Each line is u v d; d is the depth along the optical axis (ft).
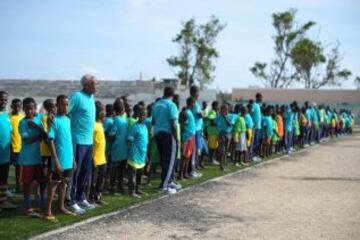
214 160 55.47
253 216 28.09
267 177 44.19
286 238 23.39
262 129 60.29
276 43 213.87
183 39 188.75
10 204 28.19
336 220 27.22
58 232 23.21
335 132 107.86
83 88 27.78
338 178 44.01
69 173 26.37
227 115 48.24
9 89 143.43
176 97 42.52
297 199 33.53
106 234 23.32
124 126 33.58
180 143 40.63
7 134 27.99
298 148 77.00
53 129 25.36
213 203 31.65
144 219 26.71
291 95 163.53
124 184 38.24
